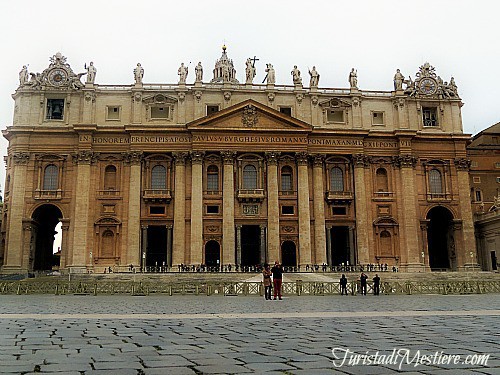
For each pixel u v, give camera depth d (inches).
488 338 445.4
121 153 2854.3
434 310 828.6
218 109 2940.5
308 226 2824.8
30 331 515.2
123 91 2925.7
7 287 1648.6
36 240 2945.4
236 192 2834.6
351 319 652.7
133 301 1178.0
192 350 385.4
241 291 1547.7
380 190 2977.4
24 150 2824.8
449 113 3097.9
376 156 2987.2
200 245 2751.0
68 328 545.0
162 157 2869.1
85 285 1612.9
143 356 358.3
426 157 3021.7
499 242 2864.2
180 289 1584.6
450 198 2989.7
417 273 2420.0
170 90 2925.7
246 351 379.6
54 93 2908.5
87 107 2876.5
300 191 2856.8
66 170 2839.6
